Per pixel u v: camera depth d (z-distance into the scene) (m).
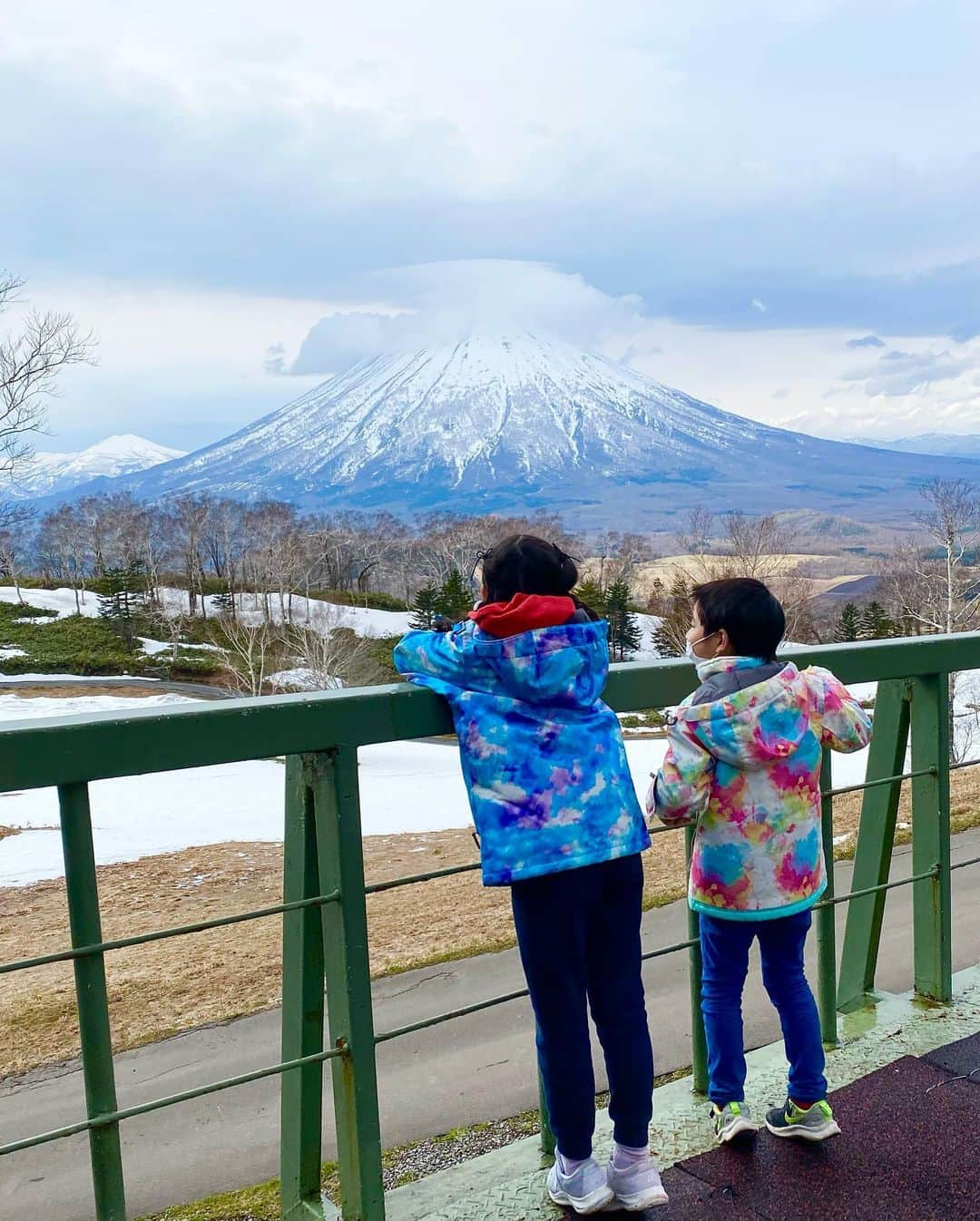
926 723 2.86
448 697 1.91
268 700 1.79
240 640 67.50
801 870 2.26
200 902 11.78
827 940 2.66
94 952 1.61
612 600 63.91
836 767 23.06
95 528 111.38
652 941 5.54
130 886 13.02
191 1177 3.26
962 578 33.53
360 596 93.69
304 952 1.97
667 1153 2.27
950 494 33.53
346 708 1.85
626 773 2.00
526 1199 2.11
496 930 6.27
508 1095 3.63
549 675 1.89
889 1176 2.15
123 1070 4.46
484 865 1.85
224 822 19.03
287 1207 2.06
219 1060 4.50
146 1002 5.53
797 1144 2.29
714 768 2.21
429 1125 3.40
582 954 1.98
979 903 5.51
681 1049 3.91
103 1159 1.63
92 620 79.44
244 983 5.80
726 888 2.24
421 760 28.88
